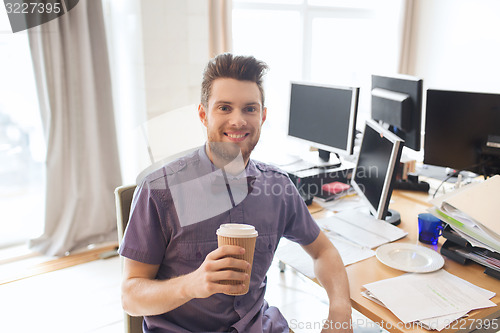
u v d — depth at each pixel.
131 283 1.04
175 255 1.12
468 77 3.73
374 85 2.12
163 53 2.72
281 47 3.66
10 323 2.08
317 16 3.73
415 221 1.66
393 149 1.39
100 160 2.68
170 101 2.79
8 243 2.79
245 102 1.10
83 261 2.66
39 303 2.24
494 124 1.68
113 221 2.80
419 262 1.30
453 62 3.84
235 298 1.14
